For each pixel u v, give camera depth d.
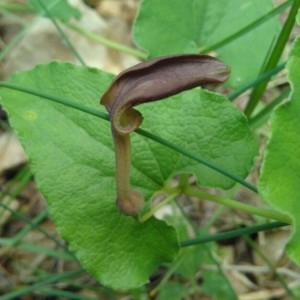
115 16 0.36
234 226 0.27
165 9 0.22
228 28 0.22
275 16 0.22
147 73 0.12
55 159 0.16
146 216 0.16
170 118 0.17
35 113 0.17
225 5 0.22
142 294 0.24
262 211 0.16
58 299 0.25
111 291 0.24
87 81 0.17
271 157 0.13
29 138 0.16
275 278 0.26
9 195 0.27
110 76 0.17
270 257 0.26
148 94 0.12
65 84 0.17
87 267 0.17
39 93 0.16
